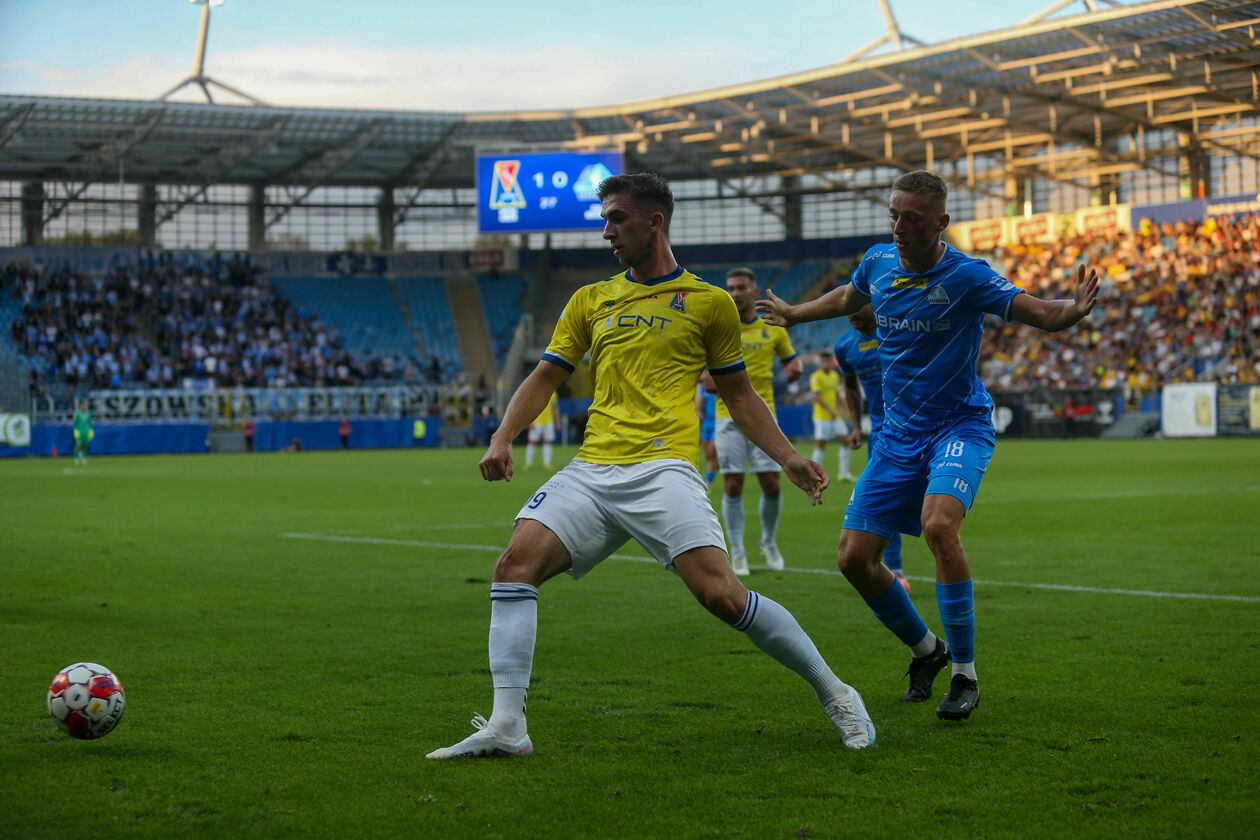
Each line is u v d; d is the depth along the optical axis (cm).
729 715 445
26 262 4359
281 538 1137
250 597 756
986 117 3916
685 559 388
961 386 475
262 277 4778
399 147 4488
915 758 383
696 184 5228
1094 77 3641
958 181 4547
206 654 567
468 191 5181
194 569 900
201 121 3981
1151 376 3847
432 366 4612
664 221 411
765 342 895
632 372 406
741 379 411
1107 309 4072
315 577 854
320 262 4866
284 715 445
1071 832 309
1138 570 843
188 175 4609
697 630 634
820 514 1388
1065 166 4497
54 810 332
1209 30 3194
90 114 3831
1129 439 3572
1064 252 4253
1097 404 3688
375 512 1454
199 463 3064
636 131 4322
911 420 482
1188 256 3975
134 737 412
